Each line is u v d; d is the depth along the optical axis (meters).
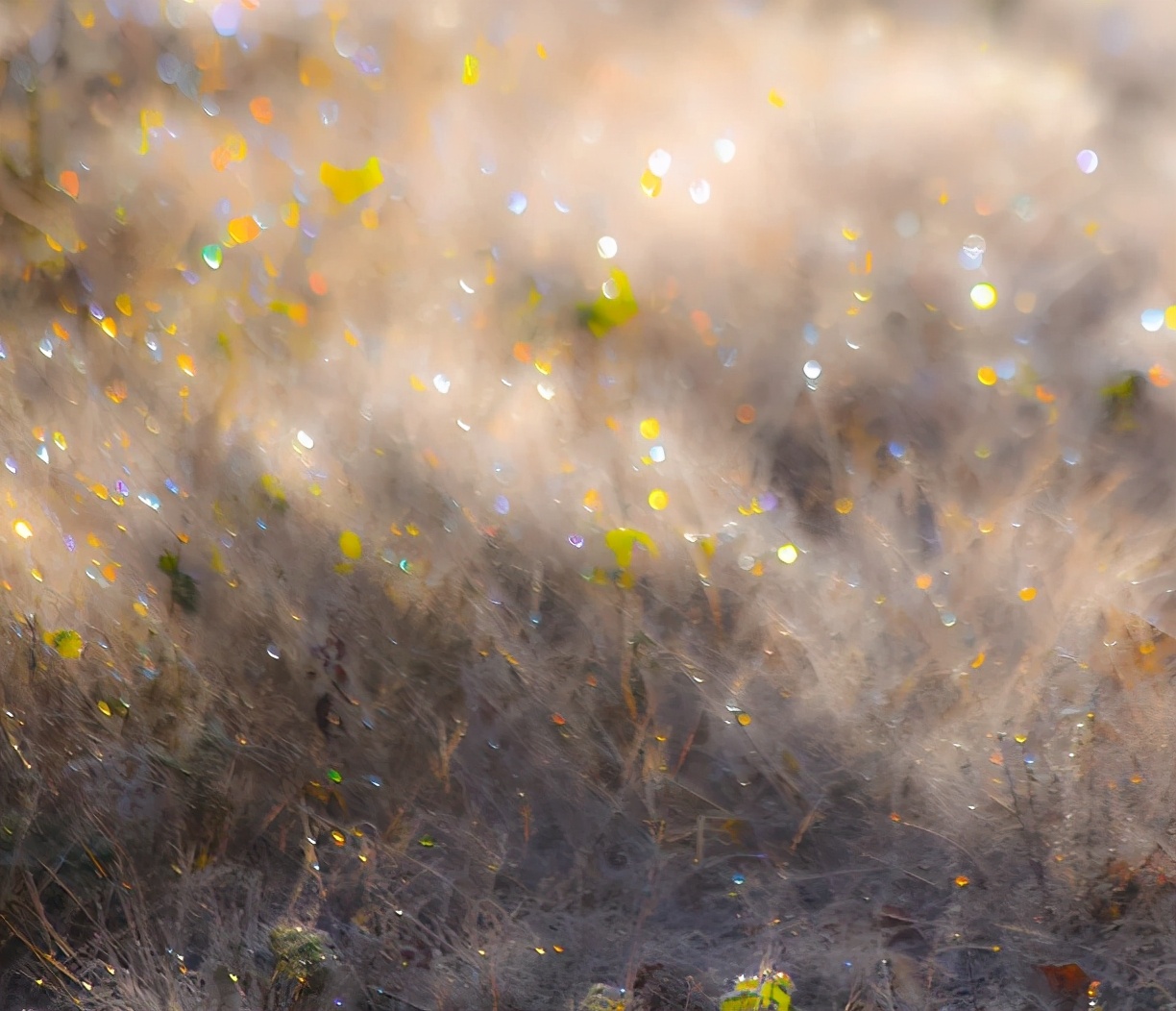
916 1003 4.79
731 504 5.10
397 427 5.15
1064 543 5.03
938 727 4.91
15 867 4.86
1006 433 5.20
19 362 5.17
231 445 5.10
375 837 4.89
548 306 5.36
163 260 5.36
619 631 4.98
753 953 4.82
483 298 5.37
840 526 5.08
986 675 4.93
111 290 5.30
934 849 4.86
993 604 4.98
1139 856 4.83
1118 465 5.14
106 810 4.89
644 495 5.09
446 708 4.95
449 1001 4.81
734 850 4.88
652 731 4.93
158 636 4.97
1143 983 4.79
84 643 4.96
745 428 5.21
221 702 4.95
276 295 5.32
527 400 5.21
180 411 5.13
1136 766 4.86
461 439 5.14
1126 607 4.97
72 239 5.37
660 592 5.01
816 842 4.88
